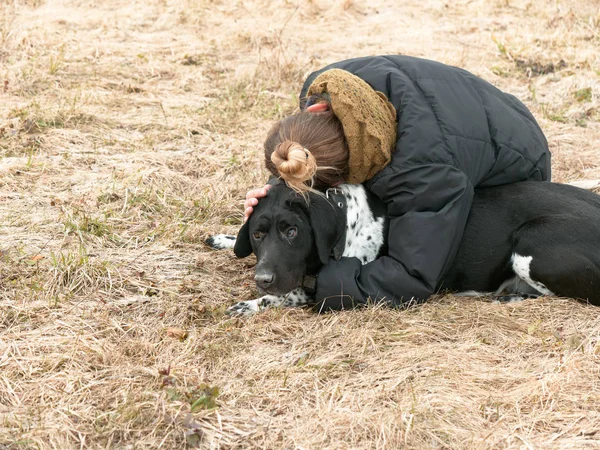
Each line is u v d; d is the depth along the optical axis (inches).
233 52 499.2
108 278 256.5
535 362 215.0
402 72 256.5
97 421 187.3
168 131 379.6
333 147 233.6
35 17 530.6
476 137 251.1
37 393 198.2
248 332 231.9
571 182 338.3
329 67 274.4
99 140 365.1
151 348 220.1
